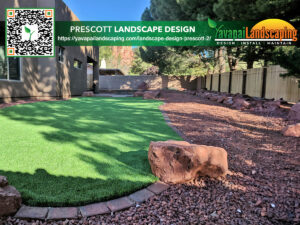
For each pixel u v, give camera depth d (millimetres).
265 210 1771
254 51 9992
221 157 2371
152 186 2074
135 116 5918
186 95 14000
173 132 4176
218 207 1804
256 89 11531
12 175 2104
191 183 2188
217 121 5535
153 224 1571
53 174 2164
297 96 8430
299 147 3447
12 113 5582
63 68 11281
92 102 9547
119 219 1615
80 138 3514
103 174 2215
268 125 5133
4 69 7844
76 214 1629
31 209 1637
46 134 3668
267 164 2746
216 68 21344
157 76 23938
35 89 9766
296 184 2211
